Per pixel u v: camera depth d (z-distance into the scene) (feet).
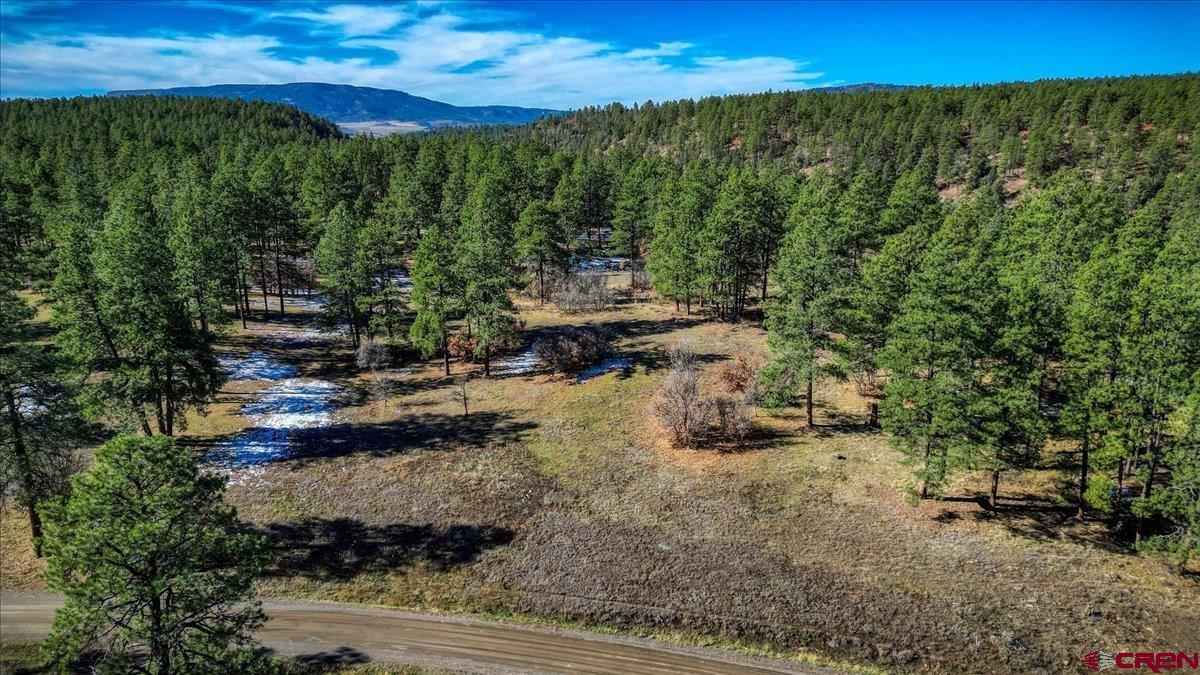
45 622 78.48
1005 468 92.53
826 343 118.42
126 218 137.28
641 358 166.91
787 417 131.44
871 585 84.53
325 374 165.89
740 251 188.85
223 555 57.11
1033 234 149.48
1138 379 80.53
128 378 107.55
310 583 88.38
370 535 98.84
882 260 128.98
